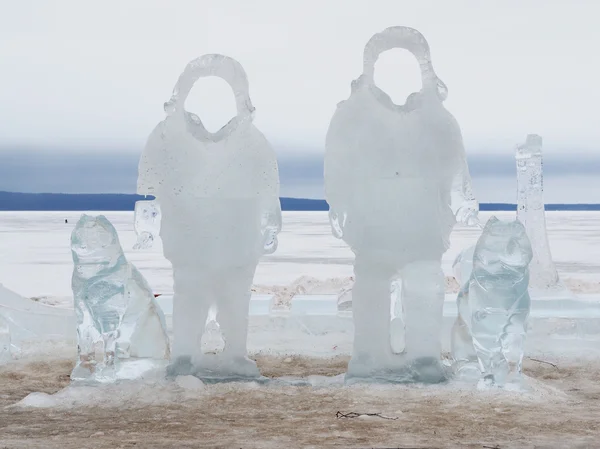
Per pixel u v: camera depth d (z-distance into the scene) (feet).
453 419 25.96
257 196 31.83
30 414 27.40
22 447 22.65
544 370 35.42
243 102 32.19
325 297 45.83
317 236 170.50
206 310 32.19
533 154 46.37
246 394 29.89
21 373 35.29
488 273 29.99
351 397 29.19
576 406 28.14
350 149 31.09
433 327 31.17
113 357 31.53
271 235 32.01
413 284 31.14
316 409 27.55
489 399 28.68
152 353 32.19
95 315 31.07
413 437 23.65
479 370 31.65
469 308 31.04
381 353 31.40
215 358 32.12
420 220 30.94
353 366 31.50
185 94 32.30
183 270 32.07
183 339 32.09
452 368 32.81
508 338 30.09
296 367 36.94
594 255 110.01
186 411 27.53
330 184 31.30
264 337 43.21
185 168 31.76
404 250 30.91
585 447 22.57
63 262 100.42
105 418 26.63
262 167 31.83
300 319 44.09
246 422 25.72
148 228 31.99
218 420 26.07
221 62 32.14
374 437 23.63
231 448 22.34
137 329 31.81
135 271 32.37
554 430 24.59
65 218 296.30
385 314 31.32
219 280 31.99
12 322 42.19
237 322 32.09
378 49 31.71
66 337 42.98
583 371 35.17
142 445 22.77
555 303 41.88
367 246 31.12
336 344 41.78
